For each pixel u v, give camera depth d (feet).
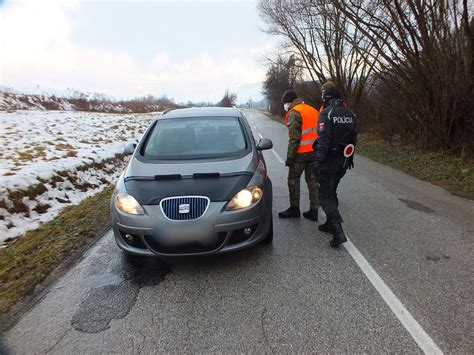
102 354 7.63
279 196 19.74
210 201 10.36
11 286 10.64
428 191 20.01
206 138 14.10
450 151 29.48
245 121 15.62
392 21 31.22
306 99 81.56
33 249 13.50
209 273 10.95
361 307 8.92
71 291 10.23
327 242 13.00
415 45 29.81
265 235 11.56
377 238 13.28
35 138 39.40
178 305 9.34
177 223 10.11
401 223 14.82
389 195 19.21
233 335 8.07
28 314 9.18
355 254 11.93
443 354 7.25
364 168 27.43
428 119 31.81
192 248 10.25
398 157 30.91
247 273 10.85
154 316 8.90
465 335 7.78
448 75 28.32
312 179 15.12
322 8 44.11
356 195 19.33
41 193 20.57
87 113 86.58
